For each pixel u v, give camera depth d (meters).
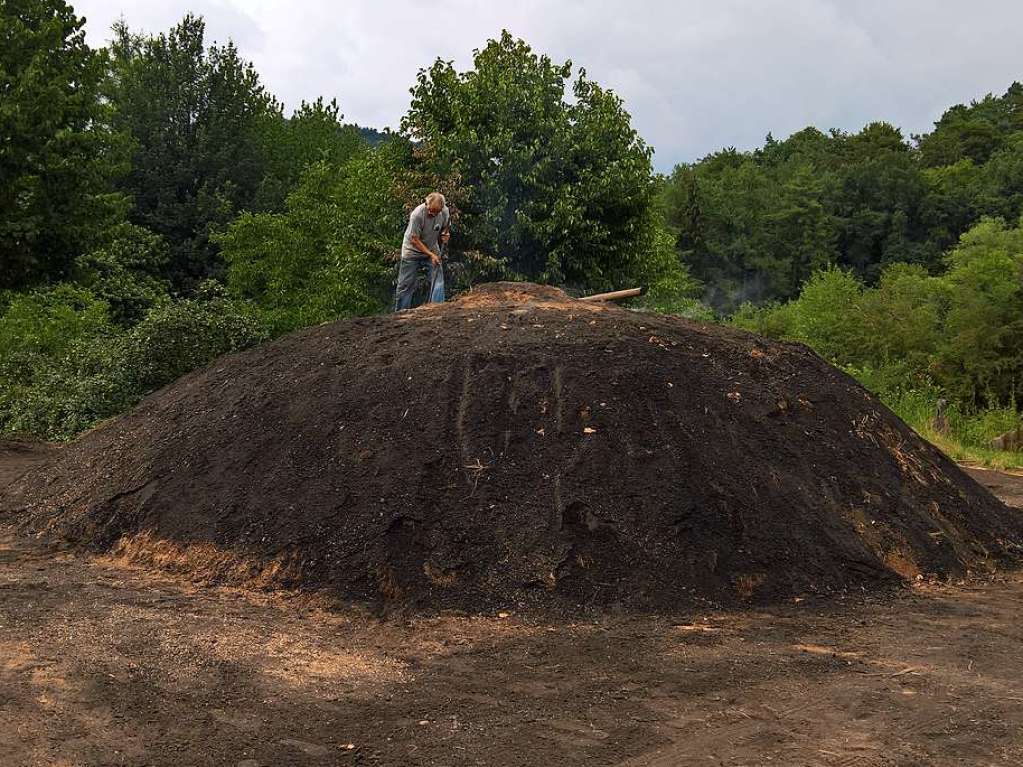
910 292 31.91
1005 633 5.00
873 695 3.99
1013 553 6.89
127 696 3.89
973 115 88.25
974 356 26.92
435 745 3.44
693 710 3.80
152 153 35.50
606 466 6.04
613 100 18.53
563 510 5.73
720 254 62.56
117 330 20.89
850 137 87.75
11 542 6.86
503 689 4.04
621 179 17.69
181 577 5.84
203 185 36.41
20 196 18.25
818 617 5.23
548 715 3.74
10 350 18.56
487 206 17.41
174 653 4.43
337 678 4.18
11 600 5.27
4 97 18.20
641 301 20.47
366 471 6.11
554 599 5.26
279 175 39.62
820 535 6.00
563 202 16.91
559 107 18.16
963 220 61.19
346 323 8.24
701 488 5.98
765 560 5.70
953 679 4.22
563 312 7.81
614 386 6.60
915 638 4.87
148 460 7.14
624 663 4.39
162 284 31.34
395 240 18.73
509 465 6.07
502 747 3.43
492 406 6.48
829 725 3.65
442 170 17.42
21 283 19.31
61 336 19.28
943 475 7.46
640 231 18.92
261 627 4.89
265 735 3.53
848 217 63.91
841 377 7.93
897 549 6.23
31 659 4.29
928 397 24.58
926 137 87.31
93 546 6.58
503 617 5.11
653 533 5.67
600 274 18.00
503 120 17.47
